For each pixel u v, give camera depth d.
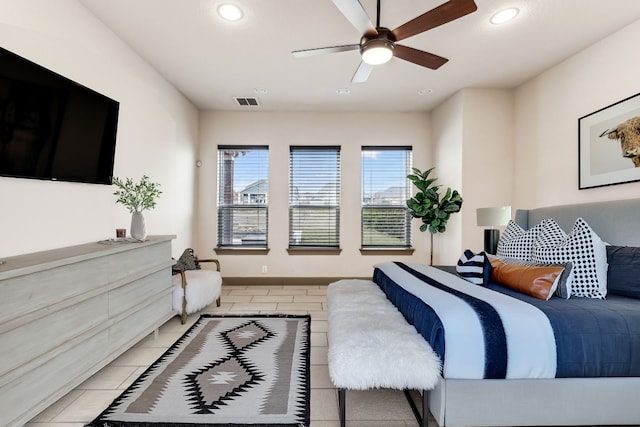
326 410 1.70
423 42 2.70
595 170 2.67
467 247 3.77
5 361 1.32
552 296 1.92
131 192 2.72
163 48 2.82
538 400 1.45
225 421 1.58
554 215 2.88
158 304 2.63
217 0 2.17
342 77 3.43
